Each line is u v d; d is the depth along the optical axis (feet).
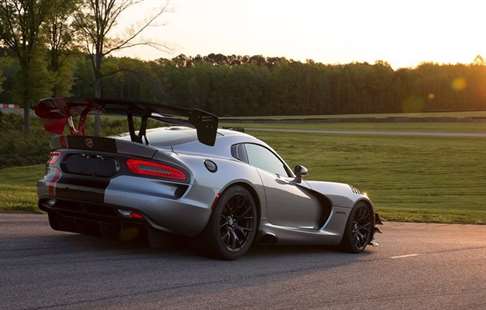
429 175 117.29
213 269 17.93
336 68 603.26
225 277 17.02
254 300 14.79
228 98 533.55
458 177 114.52
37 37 147.84
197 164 18.45
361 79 581.94
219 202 18.65
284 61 618.03
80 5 122.52
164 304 13.78
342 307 14.79
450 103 580.71
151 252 19.74
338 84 574.15
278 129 263.49
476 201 85.61
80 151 18.62
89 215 18.43
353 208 24.39
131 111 19.06
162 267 17.62
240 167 19.63
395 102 582.76
